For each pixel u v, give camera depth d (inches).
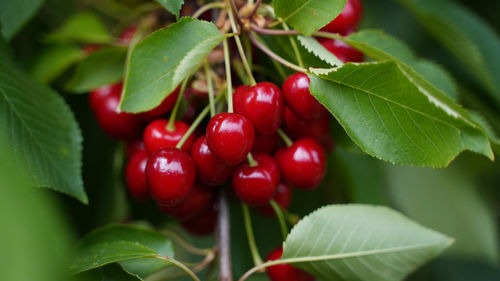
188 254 30.2
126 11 26.5
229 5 21.9
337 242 22.2
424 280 30.3
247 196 22.2
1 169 15.7
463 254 27.4
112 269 21.4
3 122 21.9
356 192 26.1
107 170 26.3
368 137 21.3
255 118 21.5
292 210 26.1
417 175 27.6
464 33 25.7
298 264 22.4
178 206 22.7
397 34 28.2
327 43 23.0
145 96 20.9
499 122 27.0
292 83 21.6
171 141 22.3
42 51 25.7
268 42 23.0
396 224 22.3
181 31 21.0
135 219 26.0
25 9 23.8
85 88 24.4
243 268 26.5
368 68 20.9
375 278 22.3
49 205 17.4
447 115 21.0
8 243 14.4
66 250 17.6
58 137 22.5
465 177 27.6
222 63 23.3
